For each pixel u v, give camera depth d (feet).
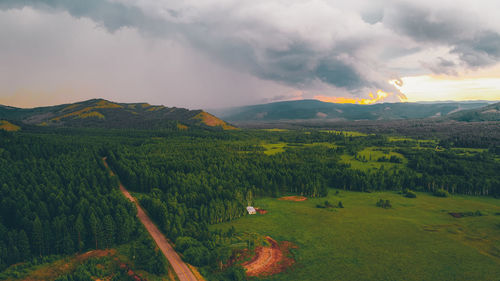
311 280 297.53
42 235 337.93
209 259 322.96
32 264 314.55
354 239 399.85
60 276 283.79
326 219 483.10
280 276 304.91
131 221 390.83
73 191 495.82
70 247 339.98
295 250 364.99
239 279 289.74
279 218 486.79
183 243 352.69
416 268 320.29
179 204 463.01
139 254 339.57
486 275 305.53
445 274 307.78
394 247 374.02
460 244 382.01
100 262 321.32
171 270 307.99
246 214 501.97
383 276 304.30
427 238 402.31
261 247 364.17
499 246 374.22
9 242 318.86
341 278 300.81
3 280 282.56
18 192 440.86
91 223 354.33
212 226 444.96
